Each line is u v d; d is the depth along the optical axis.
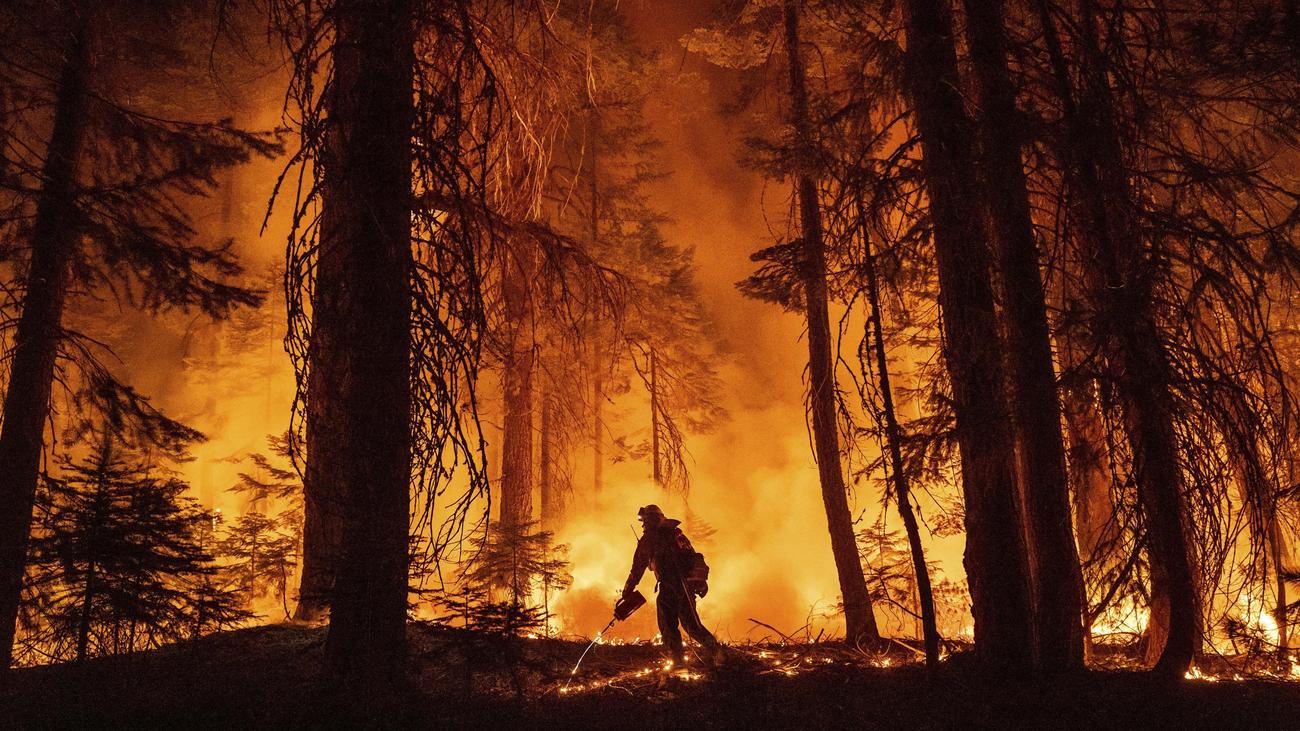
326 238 5.80
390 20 6.05
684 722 5.40
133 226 8.97
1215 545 6.28
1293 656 7.31
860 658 8.46
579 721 5.43
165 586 6.51
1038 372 6.64
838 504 10.52
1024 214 6.85
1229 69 6.88
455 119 6.12
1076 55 6.89
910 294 8.05
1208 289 6.84
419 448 5.44
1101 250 6.47
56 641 6.18
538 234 8.60
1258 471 6.28
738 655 8.10
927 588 6.44
